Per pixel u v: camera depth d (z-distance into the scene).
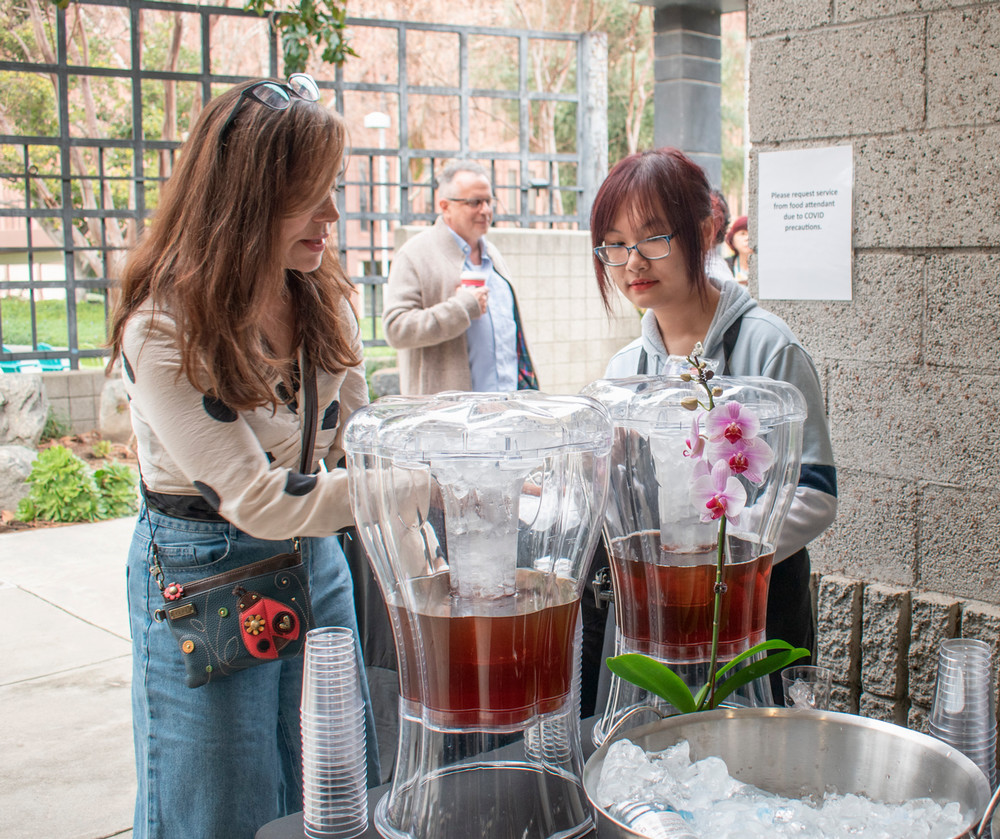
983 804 0.92
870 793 1.06
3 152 11.52
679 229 1.77
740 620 1.29
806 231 2.78
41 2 11.18
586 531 1.15
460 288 4.03
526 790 1.09
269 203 1.40
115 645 4.11
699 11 7.37
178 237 1.44
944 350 2.56
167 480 1.57
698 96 7.46
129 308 1.51
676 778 1.04
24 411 7.35
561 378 8.52
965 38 2.41
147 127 13.23
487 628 1.04
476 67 23.80
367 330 12.05
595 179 9.06
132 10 7.45
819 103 2.71
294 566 1.58
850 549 2.80
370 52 21.38
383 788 1.31
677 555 1.25
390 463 1.06
